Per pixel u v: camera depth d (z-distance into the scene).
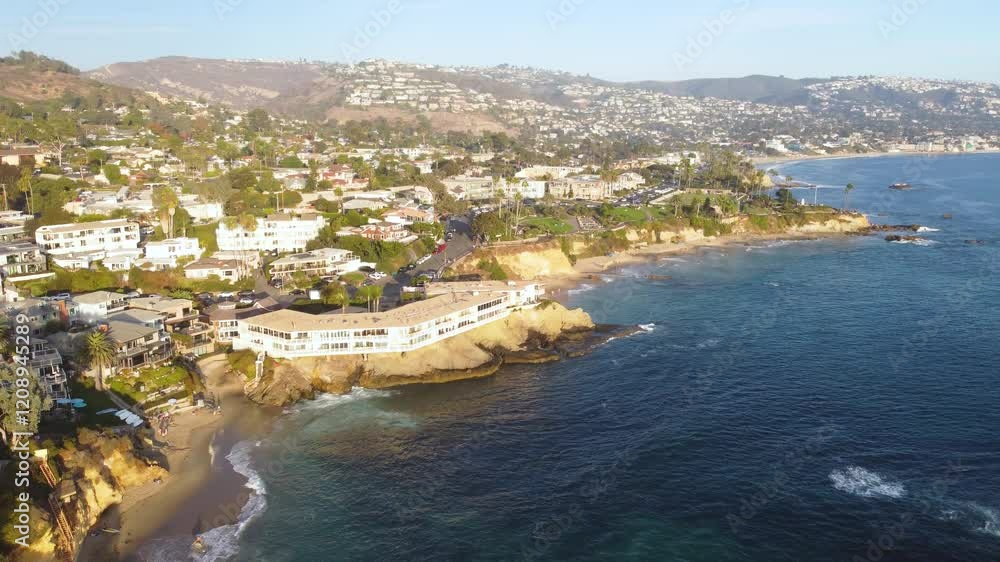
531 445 116.12
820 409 126.44
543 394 136.62
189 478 104.75
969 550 87.50
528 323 167.75
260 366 138.25
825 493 100.19
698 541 90.88
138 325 138.62
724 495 100.50
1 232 183.00
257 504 99.31
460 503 100.06
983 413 123.12
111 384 124.06
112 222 191.38
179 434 116.94
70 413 112.06
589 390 138.00
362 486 104.19
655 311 190.12
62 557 85.12
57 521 87.62
